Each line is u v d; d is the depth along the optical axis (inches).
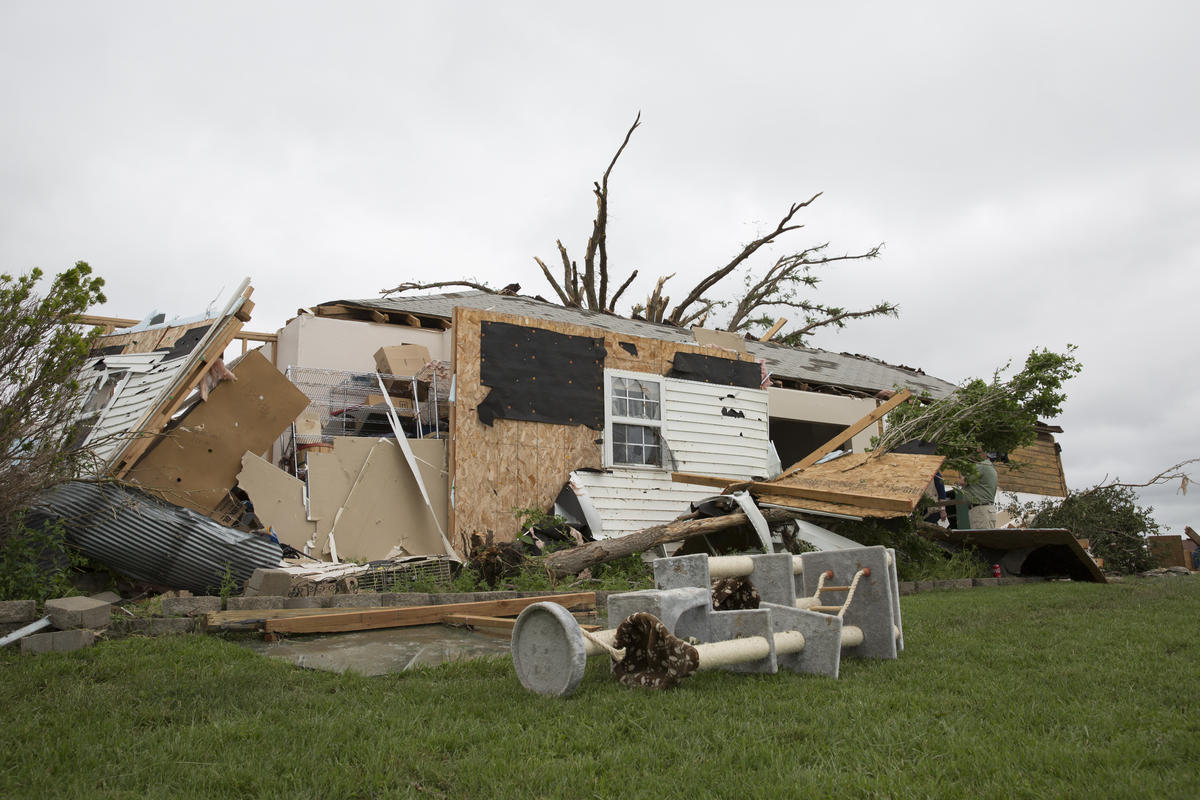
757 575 226.7
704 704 166.9
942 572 518.0
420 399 562.3
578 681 174.1
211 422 391.9
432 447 472.1
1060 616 306.3
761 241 1343.5
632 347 548.7
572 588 391.5
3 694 171.0
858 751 135.3
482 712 162.9
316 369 551.2
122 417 370.0
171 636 237.5
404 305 666.8
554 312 803.4
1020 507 805.9
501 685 188.1
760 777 123.0
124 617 253.0
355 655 231.8
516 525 478.3
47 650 218.4
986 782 119.6
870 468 503.2
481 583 390.3
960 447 595.8
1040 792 115.2
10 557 264.2
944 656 225.1
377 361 566.9
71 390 257.3
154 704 164.4
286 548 390.6
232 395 397.7
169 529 318.3
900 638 237.0
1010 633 264.2
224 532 326.6
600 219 1237.1
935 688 182.9
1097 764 127.3
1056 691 174.9
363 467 442.3
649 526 528.4
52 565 295.0
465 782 122.0
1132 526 697.0
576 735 145.6
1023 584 532.1
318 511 421.7
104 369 394.9
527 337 505.0
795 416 789.9
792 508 463.2
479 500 468.8
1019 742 138.7
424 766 128.0
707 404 576.4
